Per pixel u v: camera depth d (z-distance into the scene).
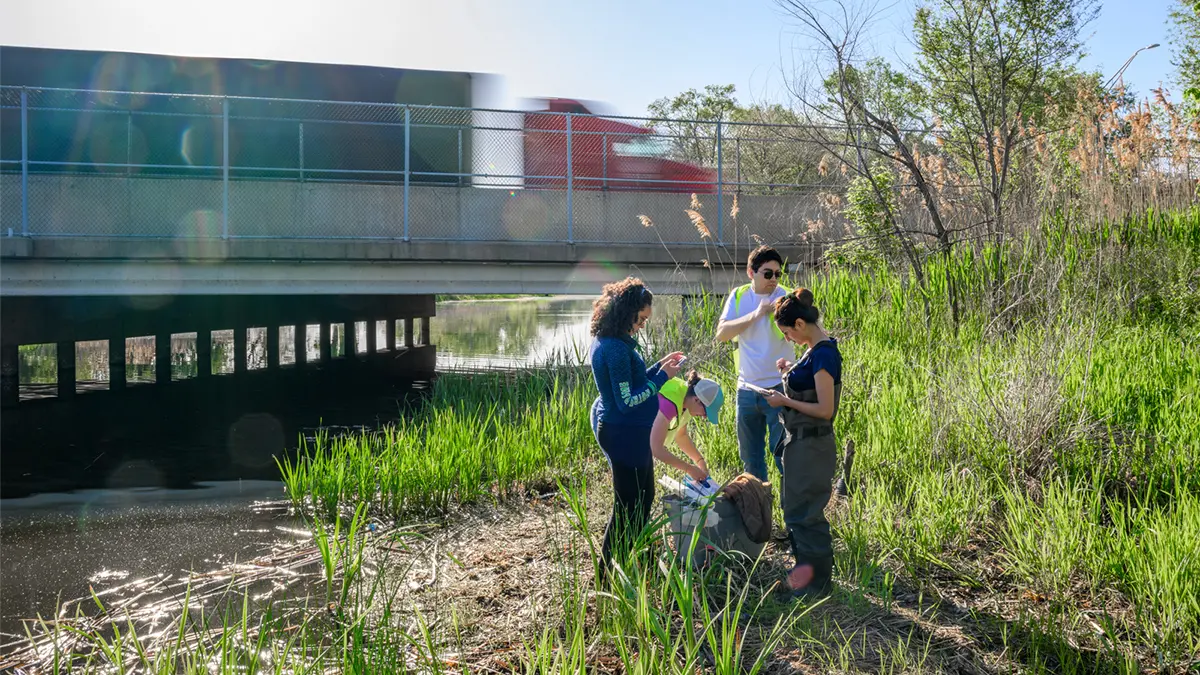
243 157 14.82
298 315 22.45
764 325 5.43
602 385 4.65
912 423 6.78
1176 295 9.95
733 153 15.38
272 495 7.95
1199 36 19.77
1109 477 5.75
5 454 10.27
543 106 16.16
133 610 5.01
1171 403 6.67
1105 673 3.70
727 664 3.49
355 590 5.16
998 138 12.02
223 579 5.51
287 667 4.00
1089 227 11.32
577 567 5.08
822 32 10.25
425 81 15.70
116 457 10.05
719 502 4.80
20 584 5.54
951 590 4.60
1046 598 4.38
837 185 13.79
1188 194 12.13
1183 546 4.34
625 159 15.16
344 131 15.10
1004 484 5.82
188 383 18.02
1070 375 7.07
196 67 14.73
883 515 5.32
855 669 3.72
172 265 13.23
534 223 14.83
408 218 14.01
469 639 4.32
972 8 11.12
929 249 11.70
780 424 5.36
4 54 13.94
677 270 14.15
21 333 15.38
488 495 7.21
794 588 4.45
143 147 14.44
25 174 12.78
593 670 3.73
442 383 13.25
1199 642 3.77
